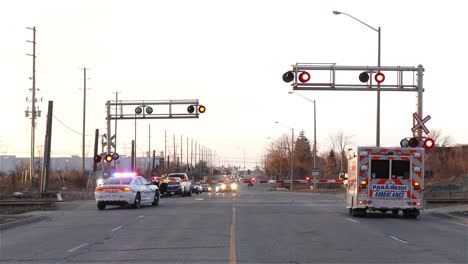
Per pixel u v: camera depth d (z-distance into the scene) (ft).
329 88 112.47
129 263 48.26
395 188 93.71
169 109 165.37
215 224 83.35
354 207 96.27
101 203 119.24
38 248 58.90
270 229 75.87
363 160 94.17
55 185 249.34
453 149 262.88
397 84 114.21
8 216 97.50
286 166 440.04
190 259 50.06
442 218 97.50
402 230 75.36
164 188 195.21
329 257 50.83
